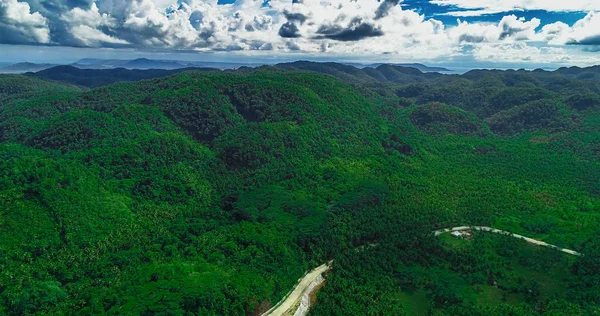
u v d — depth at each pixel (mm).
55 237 95375
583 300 92875
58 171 112500
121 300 78625
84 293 82500
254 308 84312
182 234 108250
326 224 114688
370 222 120250
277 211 119688
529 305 92000
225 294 83562
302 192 134750
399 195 140750
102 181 121750
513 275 103750
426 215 129500
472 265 106062
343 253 108938
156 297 79750
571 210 139250
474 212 135250
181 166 143750
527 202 145000
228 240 104625
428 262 108125
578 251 114812
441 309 91812
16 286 82812
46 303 79188
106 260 94000
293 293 93500
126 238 104000
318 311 89188
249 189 136000
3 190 98625
